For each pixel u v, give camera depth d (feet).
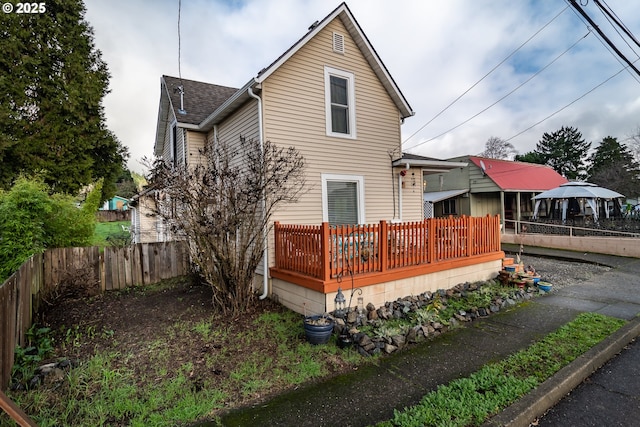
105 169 58.39
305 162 24.53
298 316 18.20
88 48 56.70
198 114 33.01
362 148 28.09
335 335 15.02
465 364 12.38
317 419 9.22
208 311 19.06
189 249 19.03
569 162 146.61
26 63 49.06
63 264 22.82
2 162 46.09
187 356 13.43
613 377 11.65
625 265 33.22
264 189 19.80
